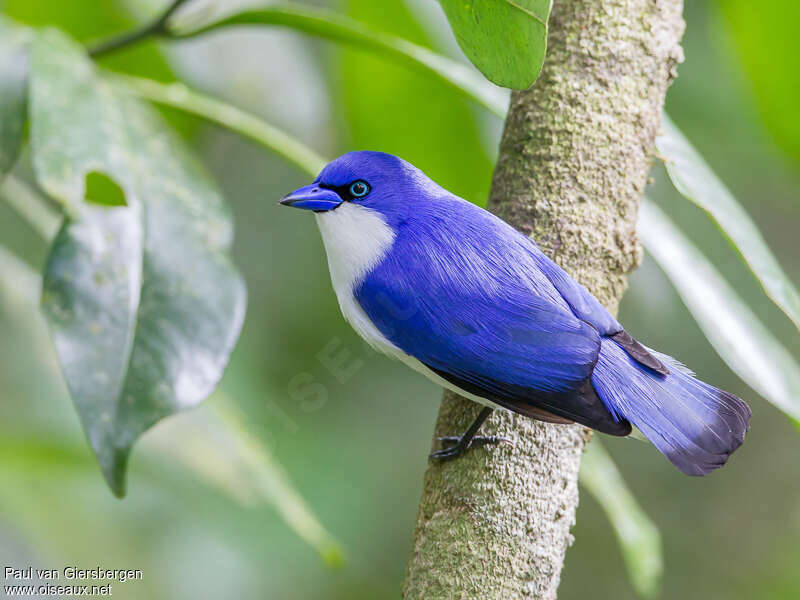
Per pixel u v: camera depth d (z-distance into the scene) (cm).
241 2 952
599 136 673
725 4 941
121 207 655
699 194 679
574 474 637
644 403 634
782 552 1486
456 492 614
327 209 727
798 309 659
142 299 625
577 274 668
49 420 920
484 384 648
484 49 574
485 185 957
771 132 973
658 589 1491
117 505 1045
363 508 1274
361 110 969
